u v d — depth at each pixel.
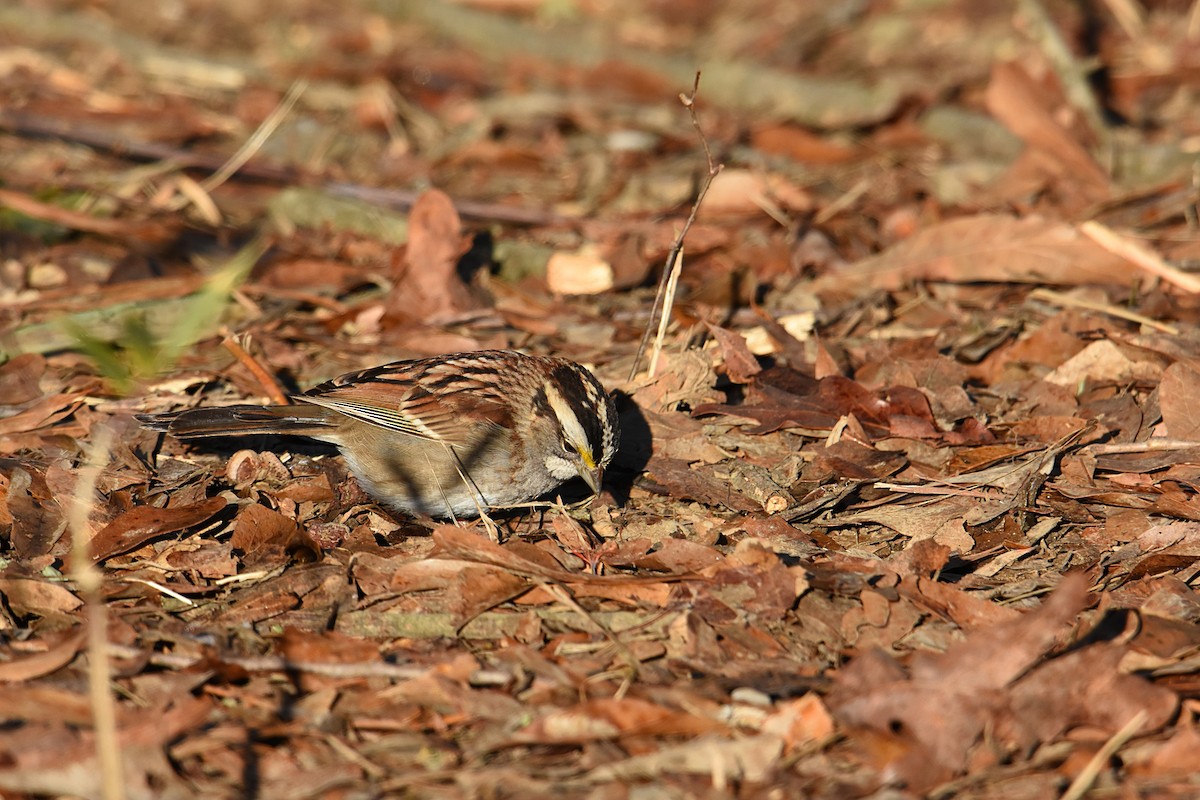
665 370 10.77
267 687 7.28
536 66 21.34
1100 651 6.83
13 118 17.05
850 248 14.31
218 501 9.12
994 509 9.24
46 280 13.37
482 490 9.69
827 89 19.17
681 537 9.13
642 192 16.30
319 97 19.61
